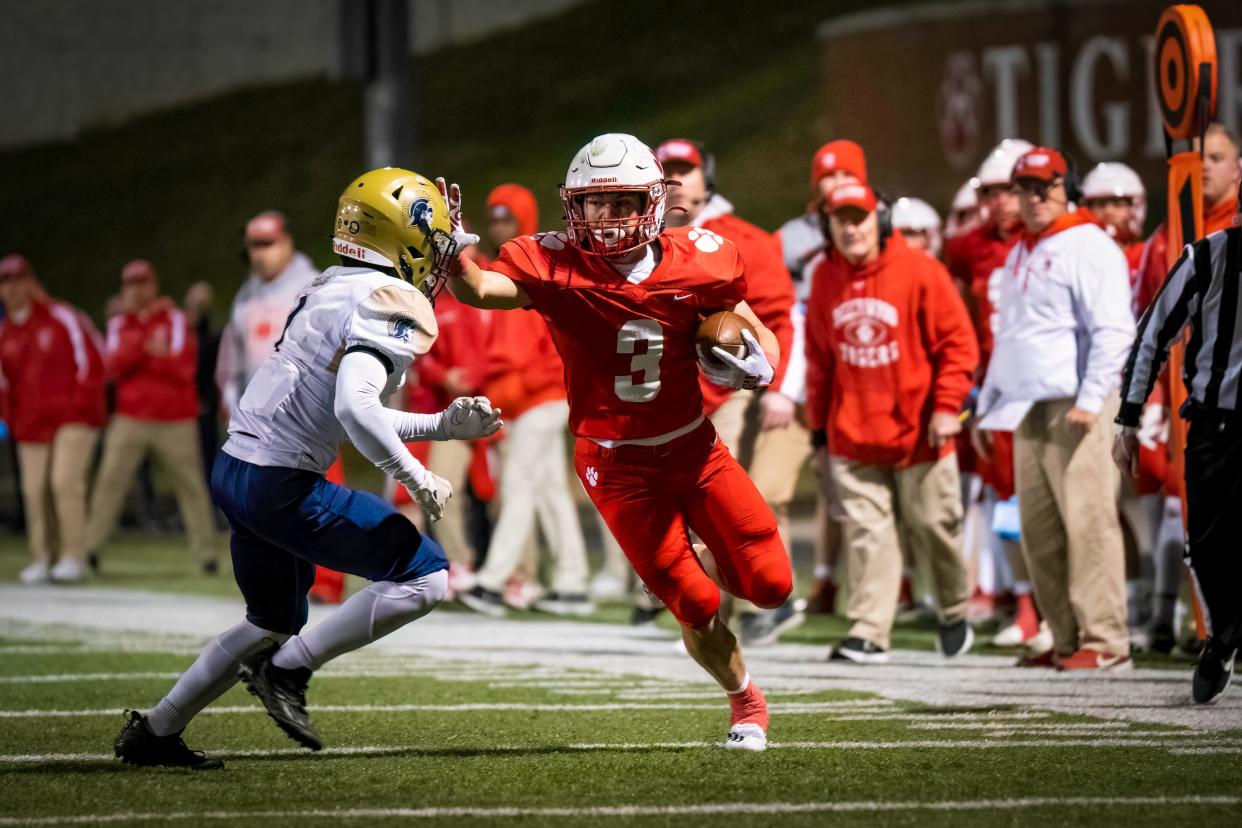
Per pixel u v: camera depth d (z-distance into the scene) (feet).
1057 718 70.33
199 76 459.73
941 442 88.63
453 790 56.13
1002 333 87.25
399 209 58.13
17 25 461.78
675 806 53.16
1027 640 100.94
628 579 139.13
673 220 89.15
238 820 51.60
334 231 59.36
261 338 123.13
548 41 464.65
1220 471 70.49
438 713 73.82
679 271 59.21
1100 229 85.51
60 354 149.48
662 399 60.03
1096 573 85.66
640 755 62.54
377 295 57.00
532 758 62.18
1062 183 86.07
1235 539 70.49
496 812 52.44
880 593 91.04
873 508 91.20
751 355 59.16
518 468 122.01
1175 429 91.76
